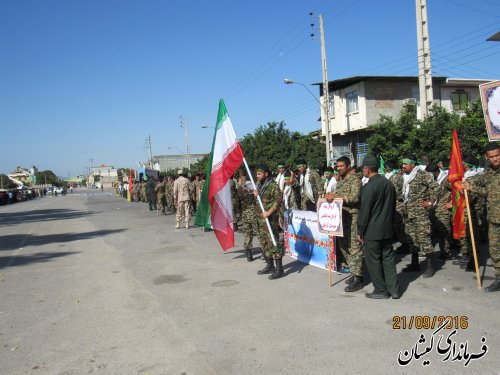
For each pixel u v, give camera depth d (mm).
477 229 6625
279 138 35000
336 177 10062
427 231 6316
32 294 6531
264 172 7027
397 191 7914
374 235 5348
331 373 3570
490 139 6406
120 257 9312
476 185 5953
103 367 3930
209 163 9039
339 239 6602
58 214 24234
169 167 95750
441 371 3539
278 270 6793
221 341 4359
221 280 6844
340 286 6145
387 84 28297
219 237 8391
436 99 28594
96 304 5875
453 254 7957
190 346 4285
